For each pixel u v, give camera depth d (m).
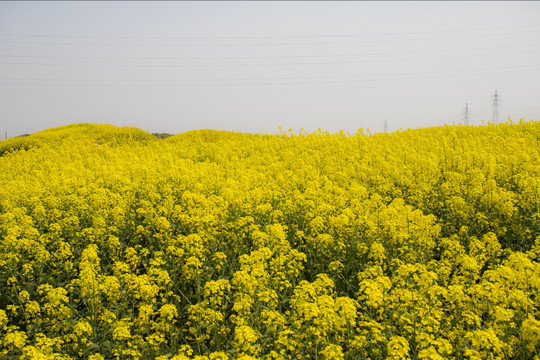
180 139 37.16
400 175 14.50
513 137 20.88
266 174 16.84
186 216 10.12
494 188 10.98
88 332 6.45
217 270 8.48
